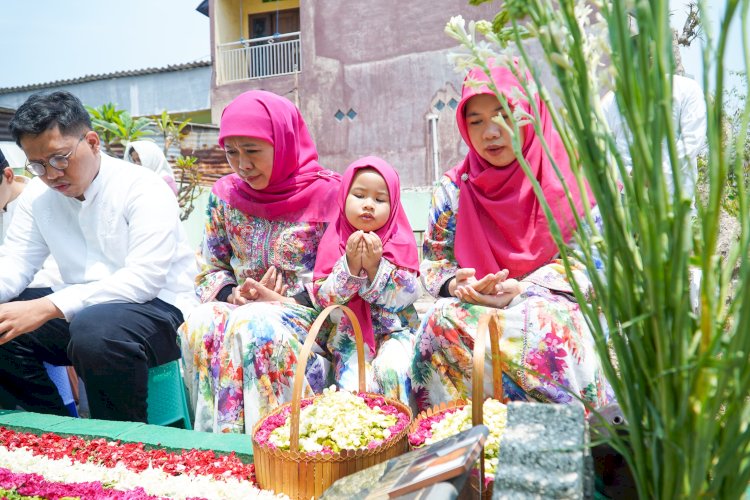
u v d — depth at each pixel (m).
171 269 2.98
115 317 2.60
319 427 1.78
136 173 2.89
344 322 2.63
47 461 2.01
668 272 0.92
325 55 10.94
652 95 0.90
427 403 2.44
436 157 10.19
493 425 1.71
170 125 9.44
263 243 2.88
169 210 2.87
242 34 13.02
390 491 1.28
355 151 10.74
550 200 2.31
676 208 0.89
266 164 2.77
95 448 2.13
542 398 2.17
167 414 2.86
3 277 2.88
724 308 0.96
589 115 0.98
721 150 0.88
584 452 1.20
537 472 1.11
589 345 2.20
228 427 2.41
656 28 0.89
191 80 13.02
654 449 0.96
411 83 10.36
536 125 1.07
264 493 1.73
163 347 2.78
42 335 2.85
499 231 2.50
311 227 2.85
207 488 1.79
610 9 0.99
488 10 9.89
